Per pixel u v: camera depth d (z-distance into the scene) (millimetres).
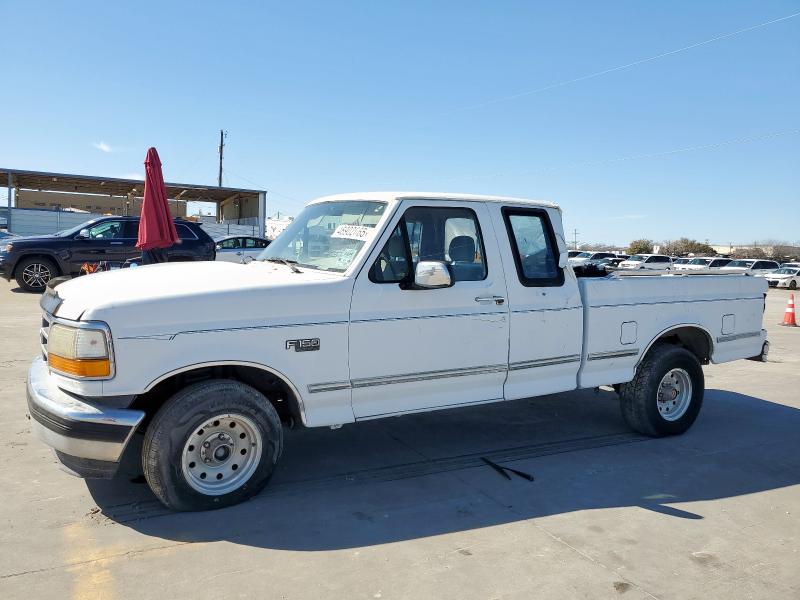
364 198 4797
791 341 12992
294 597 3068
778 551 3719
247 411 3938
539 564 3465
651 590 3254
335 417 4266
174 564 3318
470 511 4102
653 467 5039
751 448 5621
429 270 4160
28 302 13312
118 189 38750
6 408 5906
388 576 3283
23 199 45531
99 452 3594
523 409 6660
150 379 3643
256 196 39156
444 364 4605
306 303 4074
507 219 4984
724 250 84875
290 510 4008
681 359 5773
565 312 5148
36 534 3592
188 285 3936
